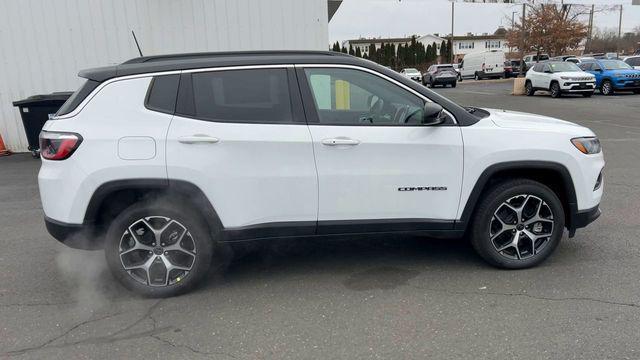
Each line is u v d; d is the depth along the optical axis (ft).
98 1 33.58
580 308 11.50
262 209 12.42
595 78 74.43
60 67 33.94
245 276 13.89
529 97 79.15
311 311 11.83
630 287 12.46
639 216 18.01
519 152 12.89
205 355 10.16
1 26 33.04
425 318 11.32
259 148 12.16
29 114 32.19
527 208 13.55
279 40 35.58
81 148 11.84
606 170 25.61
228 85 12.40
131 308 12.20
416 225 13.05
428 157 12.73
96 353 10.32
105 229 12.87
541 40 141.79
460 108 13.12
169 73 12.33
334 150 12.41
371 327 11.03
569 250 14.98
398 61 232.12
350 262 14.67
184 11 34.32
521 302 11.88
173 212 12.32
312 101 12.62
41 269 14.75
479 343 10.26
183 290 12.75
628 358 9.60
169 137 11.95
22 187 25.18
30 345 10.66
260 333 10.93
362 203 12.71
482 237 13.39
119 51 34.24
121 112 12.09
